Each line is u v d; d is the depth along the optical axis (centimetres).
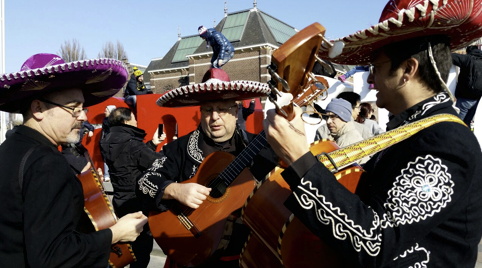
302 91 103
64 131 156
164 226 196
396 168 100
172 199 196
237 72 2769
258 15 2845
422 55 105
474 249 99
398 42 107
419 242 95
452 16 94
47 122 152
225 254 189
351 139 323
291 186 102
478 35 111
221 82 188
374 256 90
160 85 3472
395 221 91
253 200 137
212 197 193
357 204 95
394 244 90
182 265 190
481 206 97
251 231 142
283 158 103
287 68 87
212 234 186
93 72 154
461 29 105
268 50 2688
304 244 121
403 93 111
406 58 106
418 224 90
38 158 134
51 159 136
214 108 205
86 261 136
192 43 3444
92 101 207
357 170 119
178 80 3381
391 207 93
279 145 101
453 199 91
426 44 104
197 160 207
